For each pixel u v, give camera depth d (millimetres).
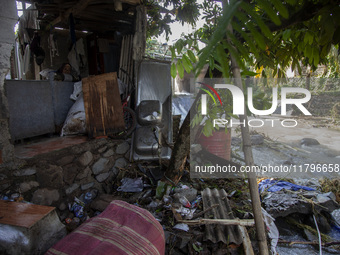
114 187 3479
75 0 4203
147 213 1837
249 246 2230
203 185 3443
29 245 1549
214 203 2920
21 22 5660
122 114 3572
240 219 2648
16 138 3055
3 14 2271
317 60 1477
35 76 6285
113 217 1744
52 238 1713
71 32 4621
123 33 5547
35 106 3332
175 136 4824
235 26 778
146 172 3607
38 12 5148
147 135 3785
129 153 3912
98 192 3342
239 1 696
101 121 3463
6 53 2328
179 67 1378
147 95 4535
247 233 2377
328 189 3377
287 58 1986
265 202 3074
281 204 2965
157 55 9188
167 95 4594
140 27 4664
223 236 2361
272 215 2867
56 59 6102
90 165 3256
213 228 2475
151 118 3830
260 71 2275
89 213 2918
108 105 3508
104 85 3496
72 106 3760
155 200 2930
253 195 1503
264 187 3402
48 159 2686
